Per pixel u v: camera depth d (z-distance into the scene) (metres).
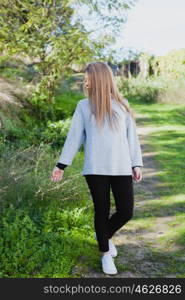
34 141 8.64
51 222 4.98
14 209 5.07
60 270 4.06
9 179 5.38
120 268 4.22
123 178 3.88
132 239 4.96
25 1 11.49
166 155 9.46
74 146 3.95
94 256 4.42
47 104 11.38
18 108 10.02
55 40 10.97
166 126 13.16
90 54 11.43
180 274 4.15
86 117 3.89
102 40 11.84
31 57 11.96
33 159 6.46
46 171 6.11
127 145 3.92
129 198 3.91
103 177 3.85
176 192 6.78
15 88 10.79
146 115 15.39
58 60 11.21
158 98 19.22
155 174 7.92
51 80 11.66
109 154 3.81
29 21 11.07
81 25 11.99
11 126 8.60
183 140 11.05
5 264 4.04
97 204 3.93
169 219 5.59
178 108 16.91
